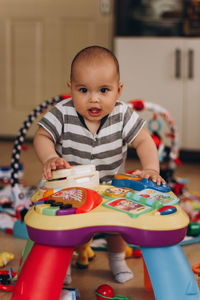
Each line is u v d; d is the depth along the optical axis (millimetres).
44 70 2971
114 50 2688
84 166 864
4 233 1360
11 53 3000
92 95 899
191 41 2402
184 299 709
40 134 1006
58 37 2902
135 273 1050
